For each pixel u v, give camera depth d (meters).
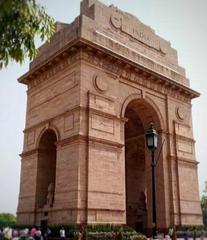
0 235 29.69
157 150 47.72
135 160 56.72
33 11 13.12
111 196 37.44
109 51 41.72
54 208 37.62
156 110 48.16
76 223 33.56
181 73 56.59
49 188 41.16
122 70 44.31
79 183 35.16
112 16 47.03
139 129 53.22
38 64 45.91
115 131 40.53
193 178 50.16
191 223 46.84
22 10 12.56
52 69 44.84
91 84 39.97
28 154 45.78
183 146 50.25
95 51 40.72
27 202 43.28
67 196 36.06
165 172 46.38
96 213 35.31
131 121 54.00
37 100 47.03
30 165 44.81
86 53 40.50
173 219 44.62
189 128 52.88
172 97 51.44
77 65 40.12
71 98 39.75
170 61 55.22
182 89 52.38
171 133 49.28
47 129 42.88
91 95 39.31
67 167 37.38
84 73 39.59
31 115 47.62
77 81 39.34
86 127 37.81
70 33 43.25
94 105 39.25
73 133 37.81
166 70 51.56
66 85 41.34
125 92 44.12
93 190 35.84
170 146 48.19
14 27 12.91
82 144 36.91
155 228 19.00
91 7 45.69
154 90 48.66
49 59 43.66
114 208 37.25
